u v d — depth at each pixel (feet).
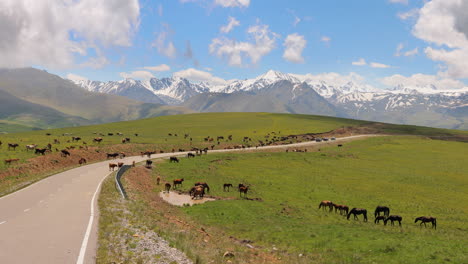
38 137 319.06
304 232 82.07
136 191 118.83
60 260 39.75
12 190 97.50
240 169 220.23
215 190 152.15
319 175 213.05
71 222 59.00
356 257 60.44
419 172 238.89
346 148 352.49
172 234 60.59
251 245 69.77
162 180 171.22
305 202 140.97
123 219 64.18
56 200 81.76
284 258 60.13
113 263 40.01
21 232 51.65
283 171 220.43
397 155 316.81
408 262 57.88
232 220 97.25
